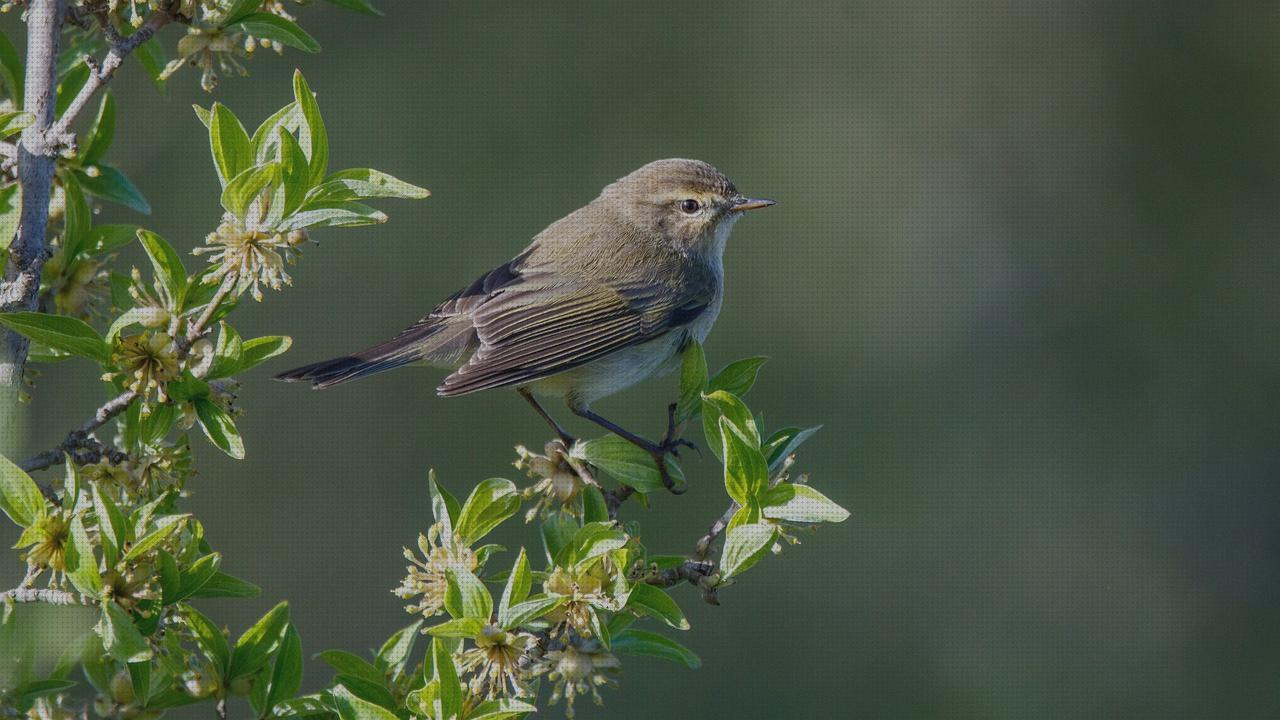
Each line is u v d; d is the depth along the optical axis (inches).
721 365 665.6
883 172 698.8
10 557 229.0
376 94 635.5
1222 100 701.9
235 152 192.7
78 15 200.2
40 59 193.8
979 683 603.2
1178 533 657.6
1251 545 655.1
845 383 669.3
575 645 187.6
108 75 195.3
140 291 194.1
